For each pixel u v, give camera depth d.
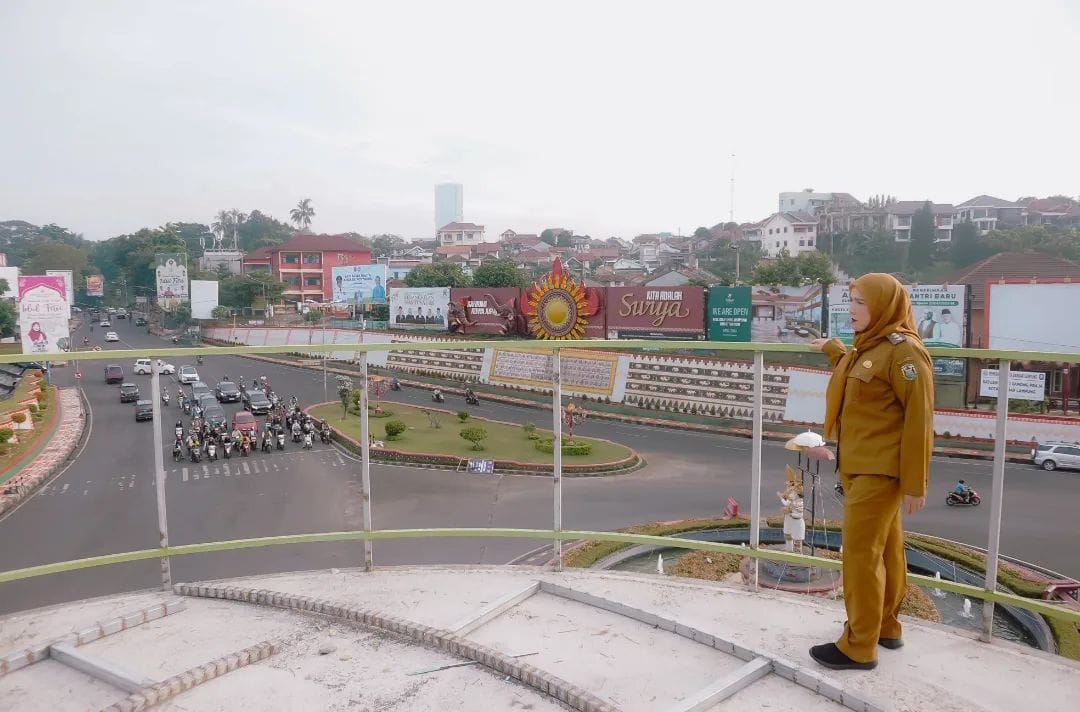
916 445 2.39
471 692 2.39
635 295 36.78
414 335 48.28
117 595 3.21
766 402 33.03
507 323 43.44
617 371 37.38
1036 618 11.97
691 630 2.76
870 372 2.50
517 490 22.20
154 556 3.24
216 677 2.49
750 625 2.84
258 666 2.58
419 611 2.98
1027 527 18.02
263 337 59.34
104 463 25.92
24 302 38.91
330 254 75.31
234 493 21.67
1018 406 27.56
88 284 98.38
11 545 17.33
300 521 18.94
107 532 18.17
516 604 3.12
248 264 79.88
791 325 33.56
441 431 31.22
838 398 2.66
